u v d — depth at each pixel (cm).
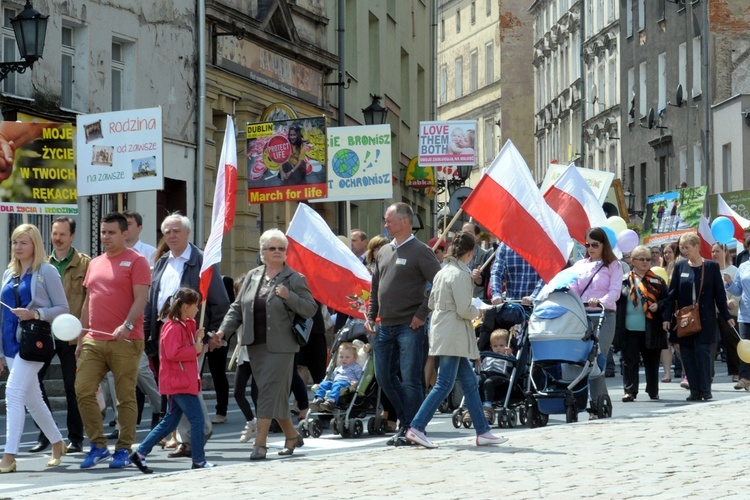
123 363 1493
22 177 2111
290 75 3775
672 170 6738
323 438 1747
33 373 1496
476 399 1511
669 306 2158
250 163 2409
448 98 12025
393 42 5038
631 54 7369
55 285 1517
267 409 1519
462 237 1501
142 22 3138
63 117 2892
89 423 1502
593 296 1898
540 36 9962
